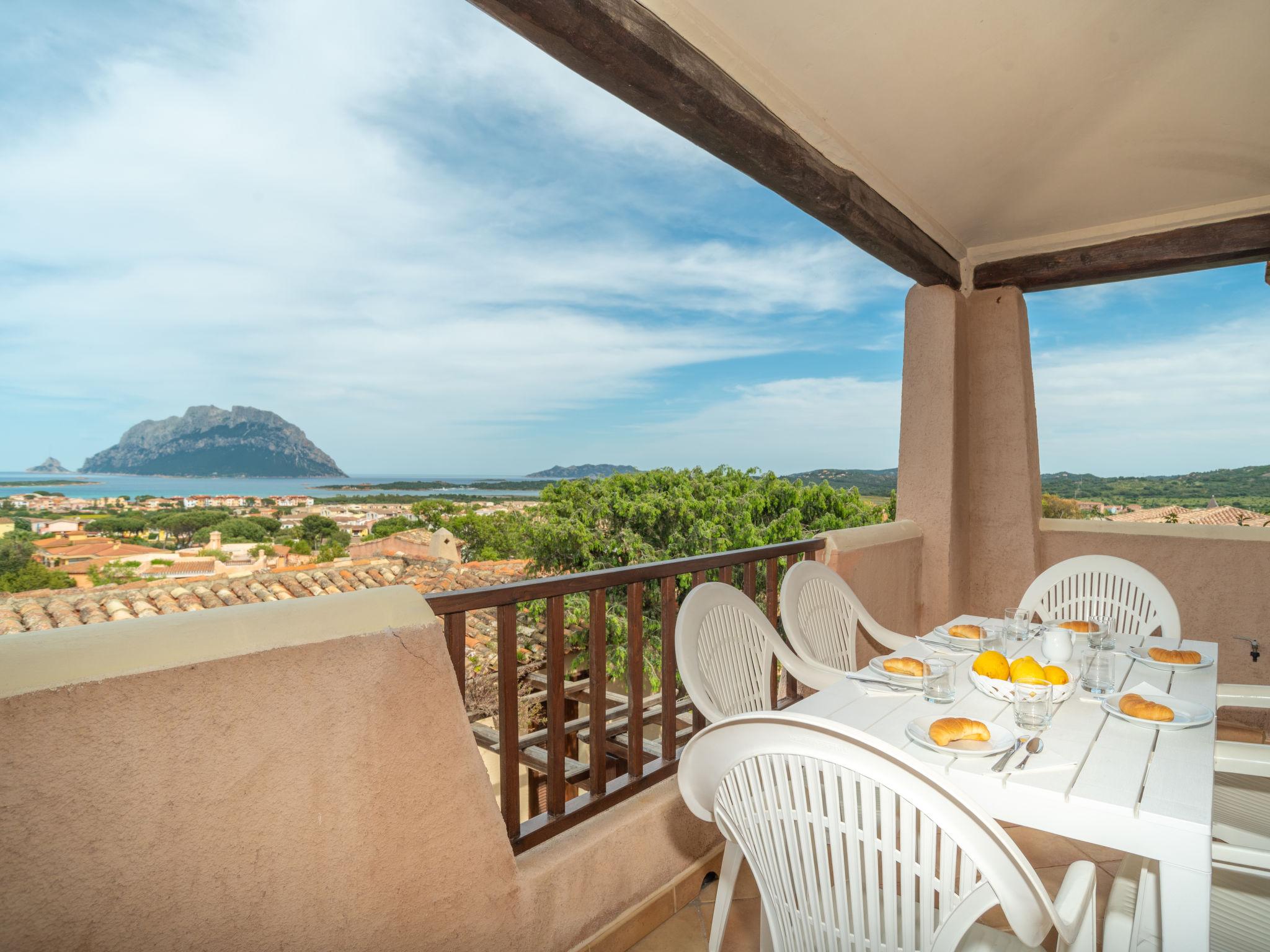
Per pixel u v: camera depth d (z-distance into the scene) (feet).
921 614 14.03
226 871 4.17
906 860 3.37
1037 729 4.92
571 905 6.23
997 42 7.88
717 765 4.03
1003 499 14.55
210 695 4.09
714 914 5.10
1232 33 7.75
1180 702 5.62
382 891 4.88
